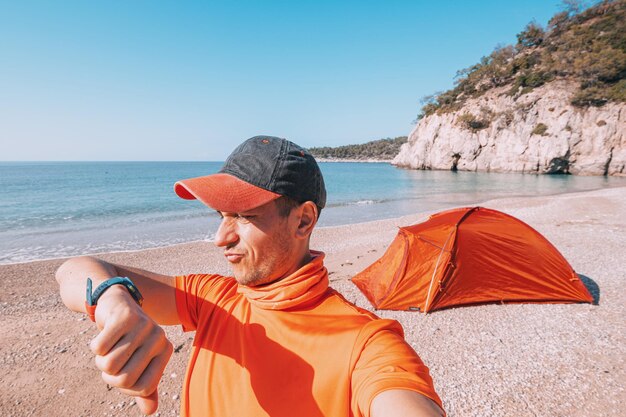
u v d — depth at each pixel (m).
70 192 39.28
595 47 70.56
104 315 0.57
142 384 0.53
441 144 82.00
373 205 26.16
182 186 0.89
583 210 17.59
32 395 4.02
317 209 0.99
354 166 128.62
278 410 0.77
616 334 5.07
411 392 0.67
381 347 0.77
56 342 5.28
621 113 55.41
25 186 48.50
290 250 0.93
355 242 12.55
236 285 1.12
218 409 0.83
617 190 28.69
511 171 66.94
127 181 60.19
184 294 1.09
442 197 31.00
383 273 6.63
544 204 21.27
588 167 57.25
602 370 4.25
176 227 17.83
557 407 3.66
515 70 82.19
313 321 0.85
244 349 0.86
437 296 5.84
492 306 5.97
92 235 15.93
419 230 6.22
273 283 0.92
